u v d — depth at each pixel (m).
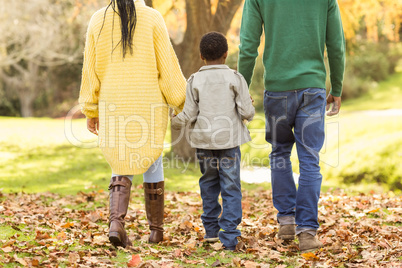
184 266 3.52
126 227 4.91
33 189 8.18
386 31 12.34
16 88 35.78
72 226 4.79
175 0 10.77
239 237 4.29
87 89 3.94
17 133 16.62
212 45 3.94
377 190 9.83
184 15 11.39
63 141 15.05
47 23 26.66
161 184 4.14
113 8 3.74
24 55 27.92
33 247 3.81
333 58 4.05
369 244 4.19
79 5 17.39
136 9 3.77
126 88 3.73
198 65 10.68
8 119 22.31
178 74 3.94
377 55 35.69
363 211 5.88
